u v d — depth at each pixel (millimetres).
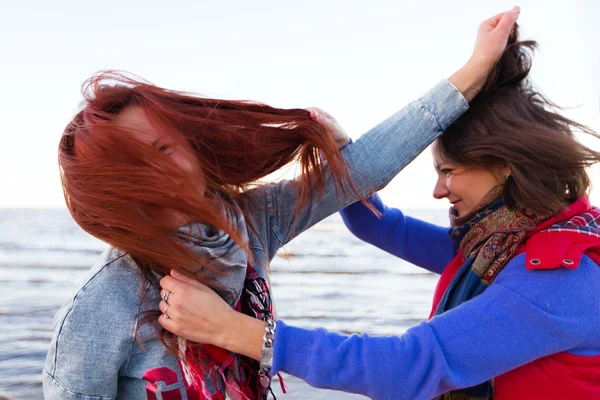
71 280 10930
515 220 1237
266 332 1062
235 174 1208
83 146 967
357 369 1062
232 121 1157
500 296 1125
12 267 12812
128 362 1088
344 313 7359
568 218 1210
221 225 1011
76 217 1009
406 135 1269
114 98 1033
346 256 13453
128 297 1075
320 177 1274
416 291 9047
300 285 9680
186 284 1050
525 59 1315
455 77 1284
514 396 1227
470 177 1306
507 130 1195
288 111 1237
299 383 3867
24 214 29625
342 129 1346
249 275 1222
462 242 1354
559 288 1109
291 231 1346
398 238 1702
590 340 1121
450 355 1078
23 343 5684
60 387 1027
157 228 977
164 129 1045
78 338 1021
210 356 1101
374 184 1290
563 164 1170
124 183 941
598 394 1144
